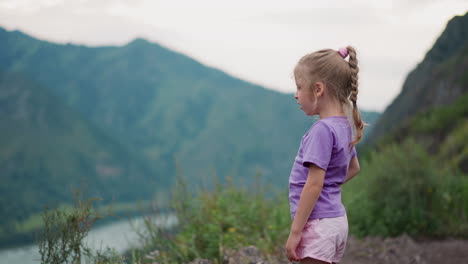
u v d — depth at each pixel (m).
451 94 32.84
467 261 4.14
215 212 4.14
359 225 5.53
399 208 5.45
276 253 3.63
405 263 4.16
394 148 6.14
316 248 1.85
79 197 2.32
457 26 43.59
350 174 2.26
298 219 1.87
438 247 4.74
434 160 6.33
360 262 4.22
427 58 46.41
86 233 2.32
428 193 5.64
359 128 1.99
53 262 2.18
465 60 34.09
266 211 4.70
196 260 3.34
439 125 16.09
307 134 1.97
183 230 3.80
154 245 3.33
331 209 1.89
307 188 1.86
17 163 185.75
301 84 2.00
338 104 1.98
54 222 2.22
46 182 175.50
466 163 9.24
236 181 4.86
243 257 3.40
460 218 5.58
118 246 2.72
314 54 1.99
